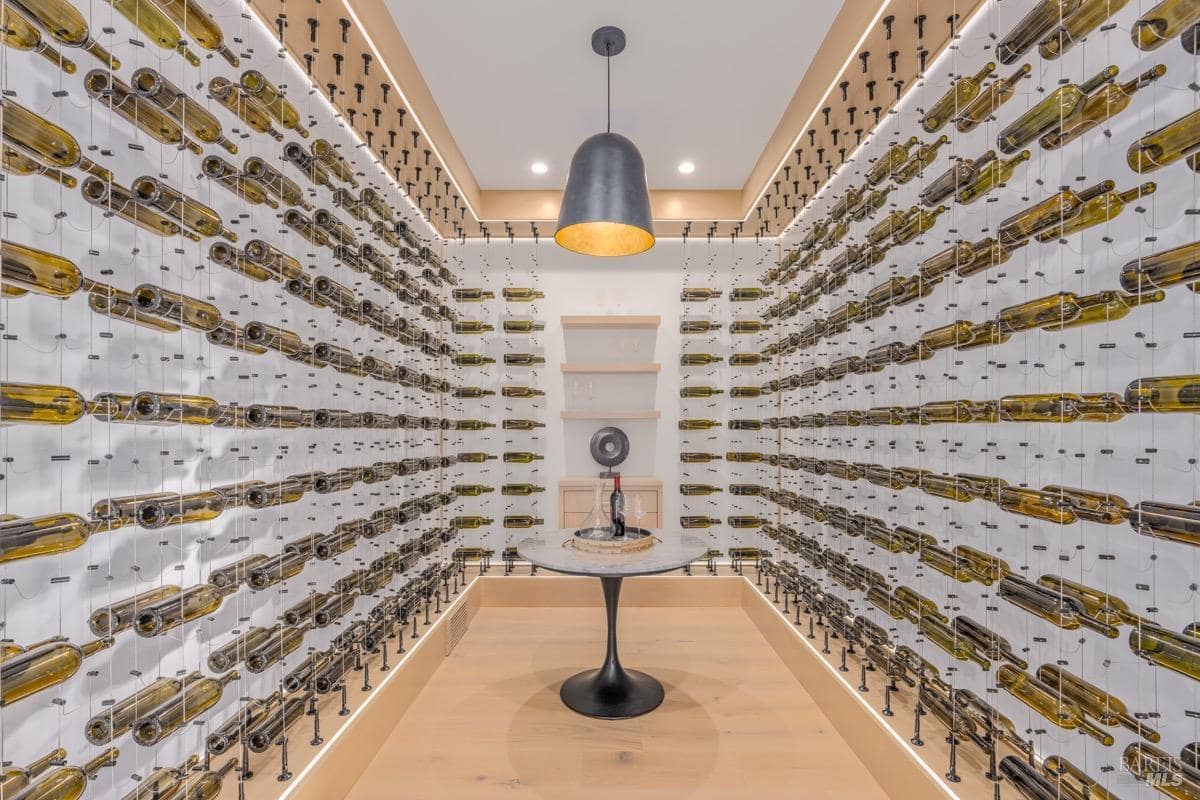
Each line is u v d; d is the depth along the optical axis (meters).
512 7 2.19
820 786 2.04
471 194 3.66
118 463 1.36
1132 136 1.32
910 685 2.04
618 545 2.54
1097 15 1.20
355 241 2.22
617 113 2.97
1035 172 1.64
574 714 2.50
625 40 2.38
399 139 2.75
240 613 1.78
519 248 4.28
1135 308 1.32
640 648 3.21
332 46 2.04
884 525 2.28
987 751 1.62
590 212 2.06
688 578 3.88
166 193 1.27
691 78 2.66
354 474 2.21
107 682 1.32
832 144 2.79
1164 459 1.25
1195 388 1.03
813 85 2.51
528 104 2.87
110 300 1.20
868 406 2.67
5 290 1.00
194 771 1.45
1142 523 1.14
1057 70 1.59
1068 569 1.52
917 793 1.78
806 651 2.72
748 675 2.88
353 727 2.03
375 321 2.41
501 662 3.03
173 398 1.34
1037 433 1.64
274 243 2.00
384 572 2.51
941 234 2.12
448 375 4.09
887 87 2.31
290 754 1.80
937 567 1.82
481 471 4.21
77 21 1.06
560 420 4.24
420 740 2.31
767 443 4.02
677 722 2.44
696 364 4.21
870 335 2.66
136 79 1.20
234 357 1.75
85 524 1.11
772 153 3.19
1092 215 1.28
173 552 1.52
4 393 0.99
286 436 2.04
